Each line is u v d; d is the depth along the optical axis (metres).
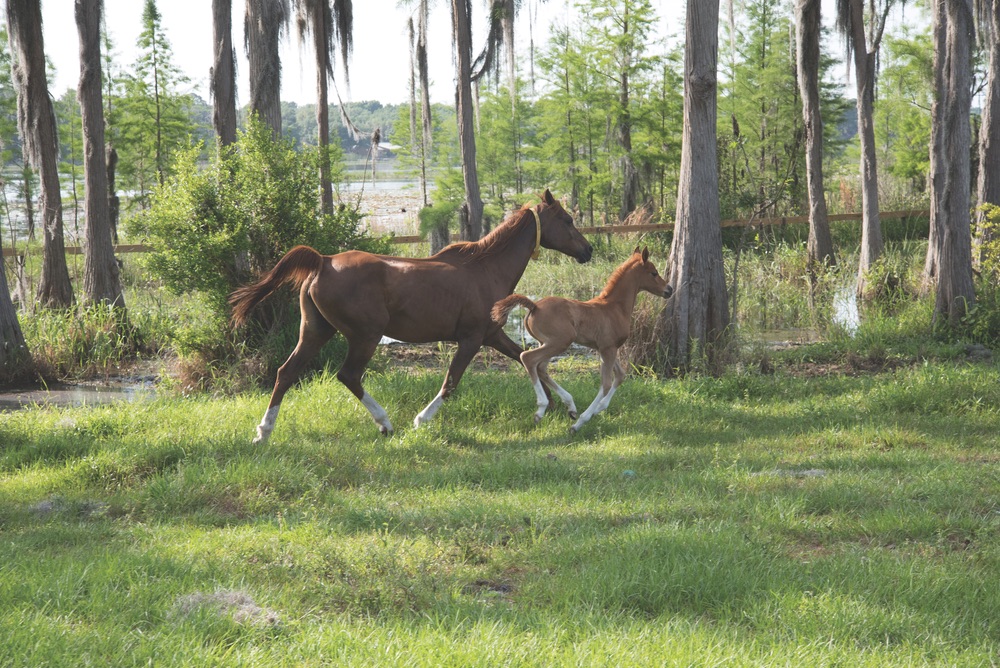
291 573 5.09
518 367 13.76
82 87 14.98
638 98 33.41
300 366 9.07
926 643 4.10
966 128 14.42
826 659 3.84
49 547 5.61
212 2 14.42
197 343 12.54
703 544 5.32
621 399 10.57
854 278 21.09
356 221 13.18
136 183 33.53
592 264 23.80
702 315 12.55
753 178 27.83
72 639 3.87
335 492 7.09
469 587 4.98
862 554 5.40
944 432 9.14
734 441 9.13
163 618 4.25
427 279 9.23
